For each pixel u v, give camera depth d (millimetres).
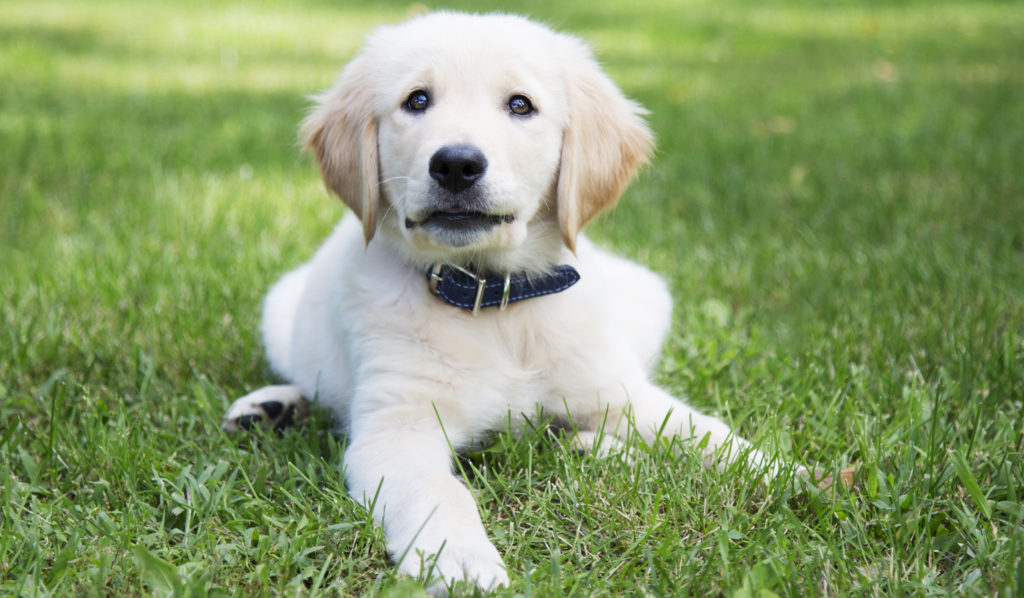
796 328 1045
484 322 874
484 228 834
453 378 859
